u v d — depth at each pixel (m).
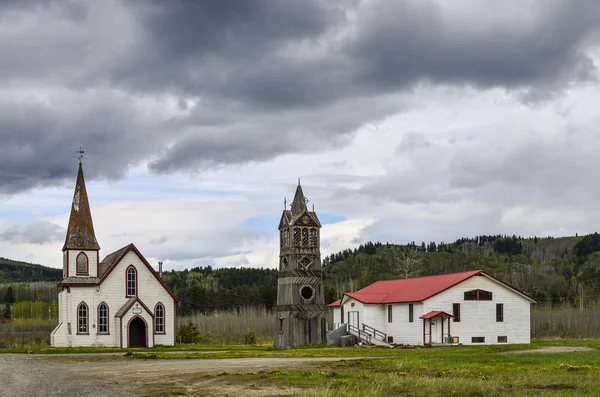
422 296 78.56
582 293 175.25
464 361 44.44
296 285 77.44
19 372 41.25
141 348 72.38
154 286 79.44
